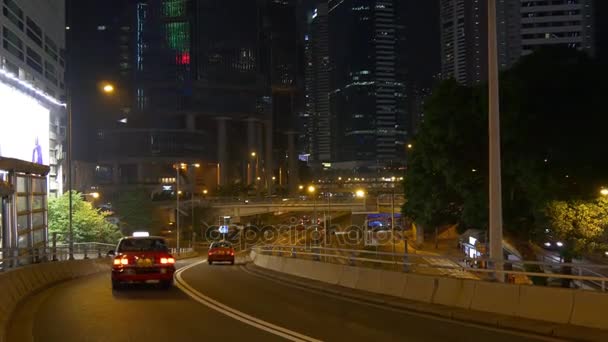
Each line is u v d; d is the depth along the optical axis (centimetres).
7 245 2905
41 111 7081
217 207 11881
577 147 2823
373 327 1321
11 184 2916
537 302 1354
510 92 2892
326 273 2447
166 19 19475
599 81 2881
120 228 7894
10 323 1377
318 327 1316
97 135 18312
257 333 1234
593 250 2888
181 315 1493
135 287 2238
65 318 1448
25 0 6869
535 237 3359
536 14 16712
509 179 3155
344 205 10869
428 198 3634
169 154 17900
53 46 8175
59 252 3625
